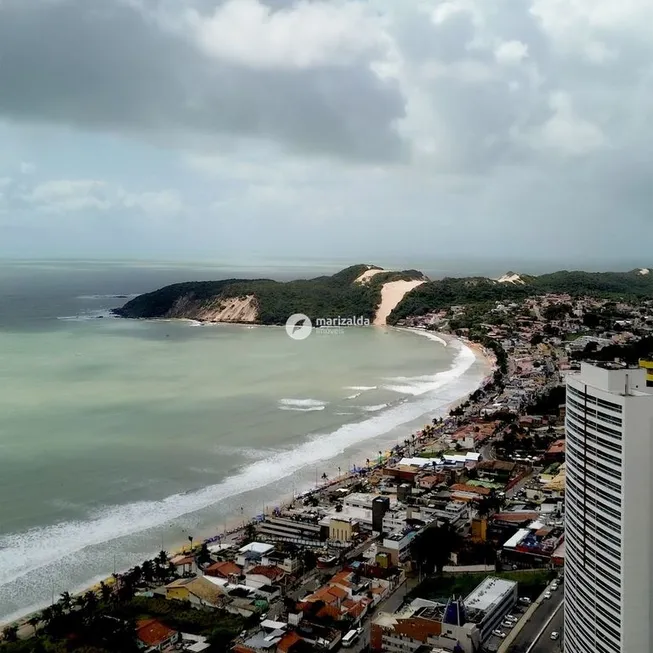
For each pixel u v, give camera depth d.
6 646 116.44
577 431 92.69
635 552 84.81
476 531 159.88
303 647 115.00
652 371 97.06
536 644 113.19
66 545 158.88
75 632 119.19
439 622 113.50
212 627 122.94
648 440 83.56
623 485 84.06
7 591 138.50
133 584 140.25
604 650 88.81
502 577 139.62
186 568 145.88
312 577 144.25
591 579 90.75
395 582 139.62
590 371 91.00
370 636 118.56
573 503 94.94
